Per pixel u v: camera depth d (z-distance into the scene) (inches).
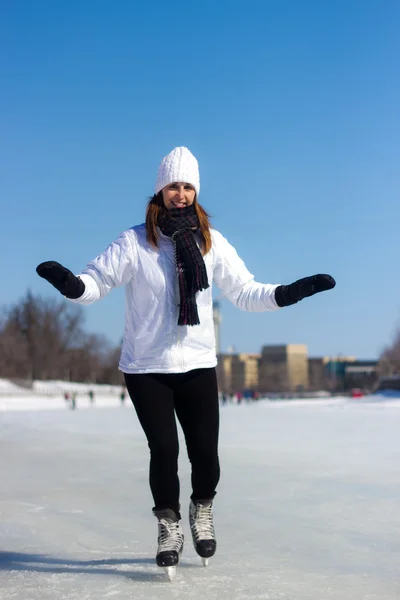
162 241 140.3
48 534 181.3
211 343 141.6
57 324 4055.1
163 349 137.6
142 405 137.2
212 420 139.8
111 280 138.9
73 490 264.1
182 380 138.9
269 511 212.4
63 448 461.1
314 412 1226.0
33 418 1058.1
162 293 138.7
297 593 122.4
